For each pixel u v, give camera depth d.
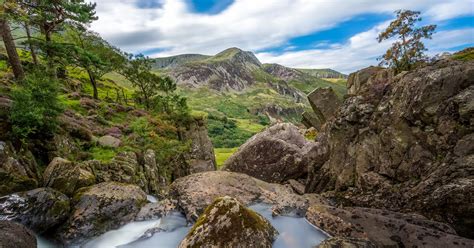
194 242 11.70
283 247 13.06
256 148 29.14
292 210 17.12
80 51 30.94
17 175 14.50
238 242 11.62
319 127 51.47
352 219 13.69
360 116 20.58
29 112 16.58
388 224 12.60
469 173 12.77
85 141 27.17
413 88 16.89
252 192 19.78
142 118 40.97
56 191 15.57
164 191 26.48
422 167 15.34
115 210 16.98
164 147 37.56
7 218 12.48
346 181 19.92
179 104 54.94
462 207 12.29
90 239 15.23
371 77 38.69
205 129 55.28
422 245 11.05
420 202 14.12
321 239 13.63
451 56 34.38
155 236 15.39
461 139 13.82
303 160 27.23
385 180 17.12
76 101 41.28
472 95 13.92
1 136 15.59
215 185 19.62
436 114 15.22
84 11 32.16
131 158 27.50
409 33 39.72
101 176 22.44
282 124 33.41
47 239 14.74
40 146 19.08
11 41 25.69
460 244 10.52
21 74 26.25
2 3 21.84
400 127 17.19
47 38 36.84
